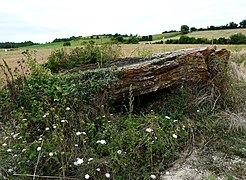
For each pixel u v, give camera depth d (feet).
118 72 16.74
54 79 17.24
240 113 17.04
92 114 15.10
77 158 10.80
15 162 11.13
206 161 12.44
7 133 13.37
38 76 17.65
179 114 16.17
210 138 14.25
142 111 17.11
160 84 17.37
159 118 15.02
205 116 16.17
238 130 15.07
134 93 16.97
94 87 16.17
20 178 10.59
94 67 22.09
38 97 16.10
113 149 12.13
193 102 16.99
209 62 18.99
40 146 11.76
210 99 17.39
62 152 10.66
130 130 13.21
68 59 25.29
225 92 18.07
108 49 27.20
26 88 16.51
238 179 11.16
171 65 17.51
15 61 28.45
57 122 13.53
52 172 10.95
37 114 14.55
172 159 12.50
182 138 13.89
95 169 10.93
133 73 16.84
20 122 14.03
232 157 12.79
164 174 11.68
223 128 15.08
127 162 11.35
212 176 11.36
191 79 18.11
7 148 12.12
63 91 15.71
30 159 11.20
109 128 13.58
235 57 33.83
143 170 11.41
